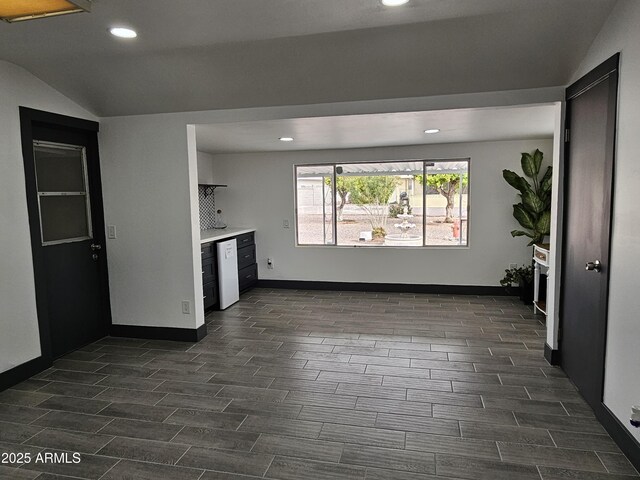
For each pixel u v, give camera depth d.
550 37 2.47
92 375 3.21
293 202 6.06
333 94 3.24
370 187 5.88
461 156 5.43
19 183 3.07
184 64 2.94
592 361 2.55
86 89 3.35
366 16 2.29
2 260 2.96
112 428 2.47
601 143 2.40
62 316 3.65
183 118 3.71
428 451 2.20
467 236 5.59
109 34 2.49
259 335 4.09
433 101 3.20
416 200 5.74
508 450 2.19
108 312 4.11
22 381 3.11
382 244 5.92
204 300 4.72
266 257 6.23
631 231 2.04
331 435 2.36
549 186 4.93
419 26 2.41
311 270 6.09
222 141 4.89
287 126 3.87
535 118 3.67
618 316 2.19
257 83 3.16
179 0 2.08
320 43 2.62
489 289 5.54
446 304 5.12
